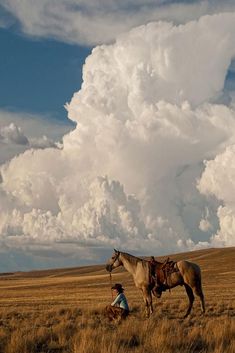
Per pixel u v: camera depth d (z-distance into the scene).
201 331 15.29
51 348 14.52
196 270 22.64
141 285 22.66
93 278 130.38
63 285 107.25
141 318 22.36
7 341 14.43
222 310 27.62
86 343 12.86
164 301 37.28
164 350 12.80
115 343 13.23
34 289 96.62
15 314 28.56
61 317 24.39
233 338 14.14
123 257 23.20
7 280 174.25
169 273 22.47
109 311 20.53
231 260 140.12
